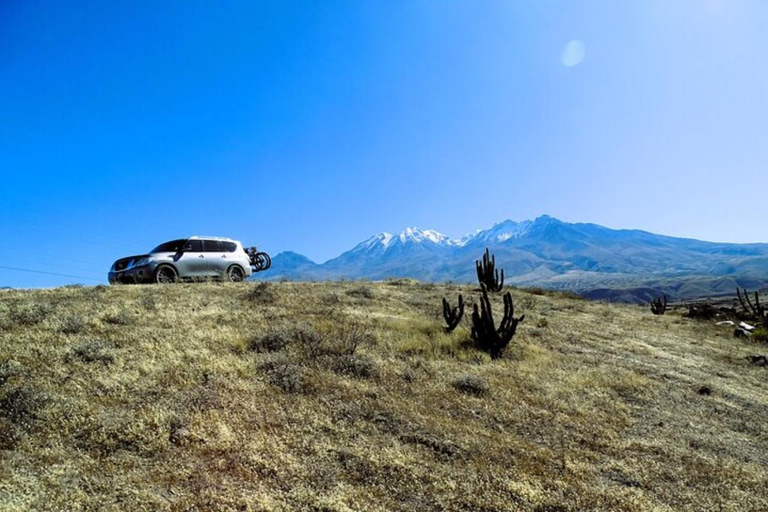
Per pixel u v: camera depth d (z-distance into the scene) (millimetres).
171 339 7961
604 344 12805
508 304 10523
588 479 5086
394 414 6137
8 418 4879
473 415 6535
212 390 6023
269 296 12531
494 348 10211
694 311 24656
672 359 11953
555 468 5262
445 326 11922
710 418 7723
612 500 4652
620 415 7285
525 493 4602
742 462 6031
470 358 9492
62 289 12523
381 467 4805
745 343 16234
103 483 4031
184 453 4637
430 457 5164
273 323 9703
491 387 7785
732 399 9000
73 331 7895
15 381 5699
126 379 6109
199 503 3877
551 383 8484
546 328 13859
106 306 9812
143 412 5270
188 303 10945
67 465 4254
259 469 4520
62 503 3689
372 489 4422
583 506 4500
